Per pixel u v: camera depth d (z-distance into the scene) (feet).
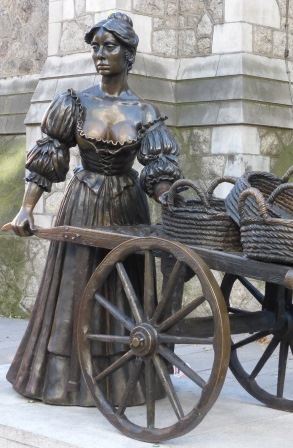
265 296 16.78
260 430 14.84
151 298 14.33
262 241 13.35
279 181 15.57
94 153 16.16
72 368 15.89
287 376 19.90
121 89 16.43
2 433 14.89
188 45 29.84
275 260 13.30
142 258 16.30
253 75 28.60
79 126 16.10
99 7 28.68
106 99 16.33
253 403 16.90
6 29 35.04
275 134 29.04
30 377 16.44
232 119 28.09
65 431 14.55
